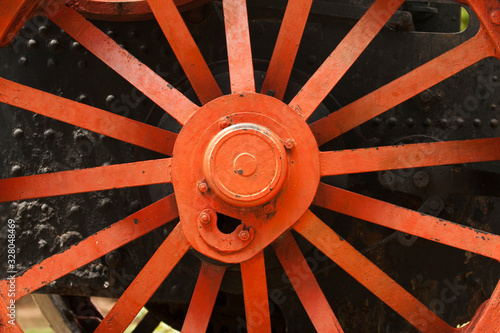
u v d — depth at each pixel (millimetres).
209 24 2002
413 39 2053
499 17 1624
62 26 1769
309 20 2029
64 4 1769
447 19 2170
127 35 2002
